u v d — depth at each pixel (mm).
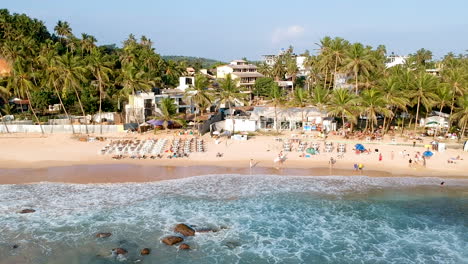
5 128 70438
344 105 68250
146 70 114500
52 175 48062
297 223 36656
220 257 30766
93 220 36312
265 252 31672
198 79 72750
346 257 31094
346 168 51875
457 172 50406
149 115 83062
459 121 67875
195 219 37031
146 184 45469
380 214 38625
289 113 76188
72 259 29891
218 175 48906
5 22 116938
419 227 36094
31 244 31906
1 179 46438
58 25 128875
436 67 153375
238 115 86812
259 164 53375
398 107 75188
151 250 31453
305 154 57156
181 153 56719
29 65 93062
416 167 52062
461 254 31516
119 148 58656
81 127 71812
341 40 91500
